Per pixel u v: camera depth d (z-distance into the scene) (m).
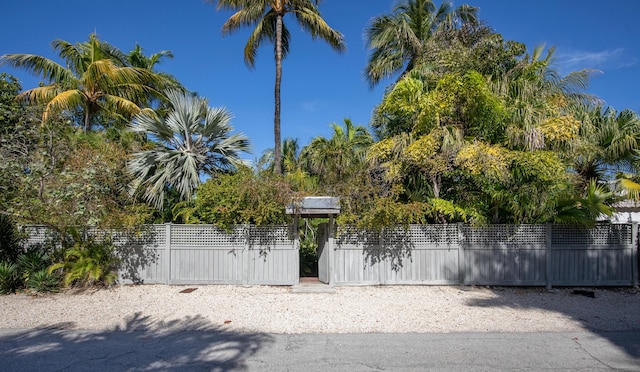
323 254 11.66
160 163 13.07
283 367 5.28
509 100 11.88
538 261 11.02
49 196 9.54
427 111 11.48
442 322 7.53
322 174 17.86
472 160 10.48
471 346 6.06
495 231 11.14
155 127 13.46
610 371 5.09
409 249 11.24
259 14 17.11
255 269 11.25
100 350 5.99
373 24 19.77
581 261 11.01
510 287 11.08
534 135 10.72
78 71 19.06
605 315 8.09
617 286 10.98
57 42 18.42
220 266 11.28
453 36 14.36
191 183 13.03
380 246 11.22
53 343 6.36
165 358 5.64
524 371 5.11
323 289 10.62
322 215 11.46
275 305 9.05
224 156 14.23
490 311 8.42
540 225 11.07
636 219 15.09
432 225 11.24
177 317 8.02
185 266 11.31
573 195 10.72
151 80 19.61
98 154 11.00
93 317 8.05
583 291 10.32
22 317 8.05
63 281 10.80
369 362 5.43
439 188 12.09
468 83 10.96
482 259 11.14
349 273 11.13
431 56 13.59
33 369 5.23
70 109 16.91
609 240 11.06
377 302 9.34
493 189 10.88
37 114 11.08
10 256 11.59
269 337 6.62
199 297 9.89
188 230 11.37
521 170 10.62
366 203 10.99
